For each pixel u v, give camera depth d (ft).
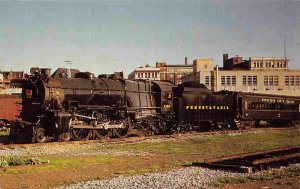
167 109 107.24
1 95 127.85
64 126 78.02
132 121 96.89
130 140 82.99
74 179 40.27
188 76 305.53
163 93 106.32
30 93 79.56
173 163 51.85
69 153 62.13
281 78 271.28
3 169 45.68
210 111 122.62
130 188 34.86
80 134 83.30
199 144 78.84
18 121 77.15
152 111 103.60
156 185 36.06
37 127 77.00
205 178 39.73
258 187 35.94
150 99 103.86
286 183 37.83
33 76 80.69
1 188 35.91
